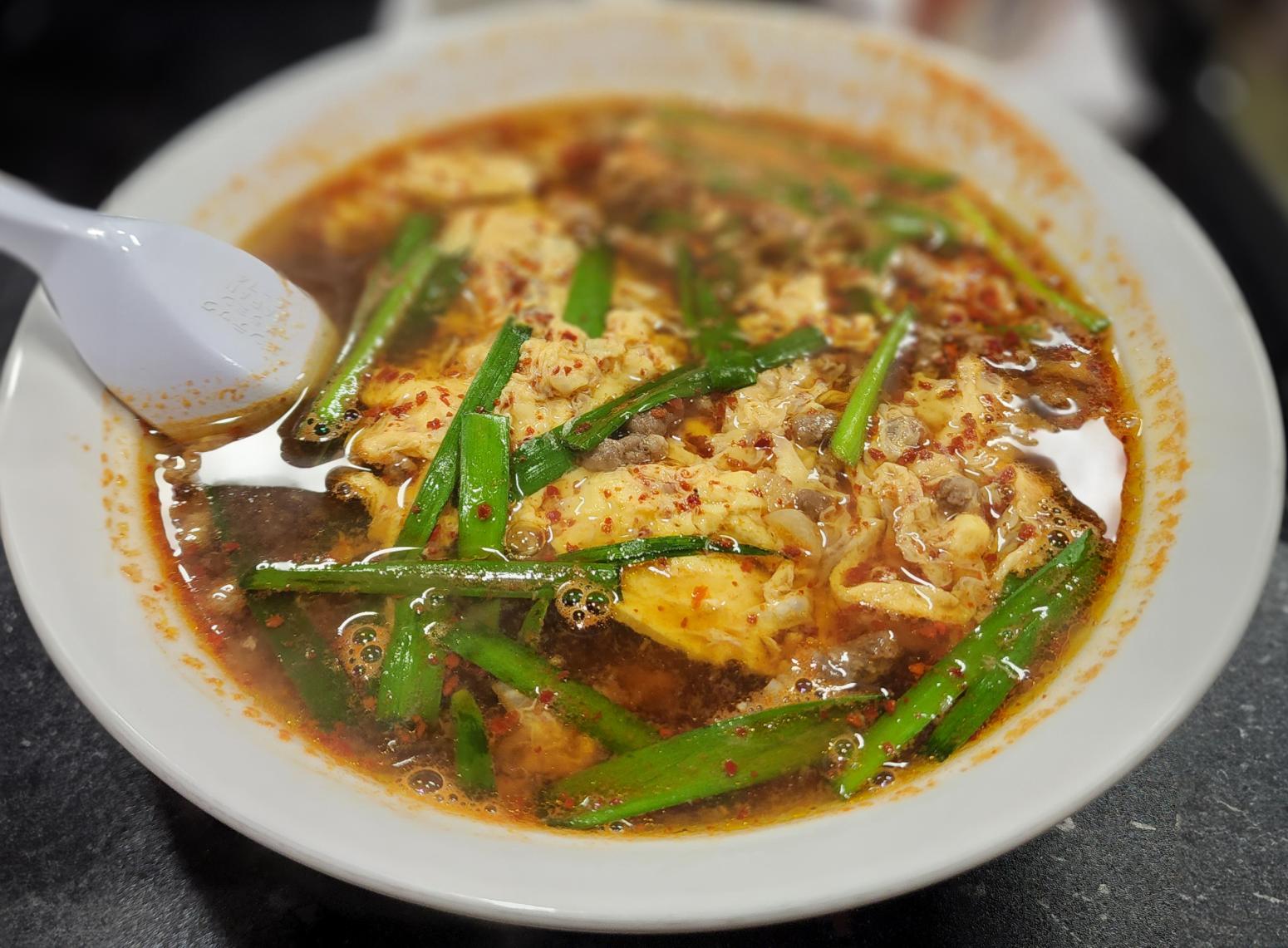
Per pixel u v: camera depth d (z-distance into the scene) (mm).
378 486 200
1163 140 383
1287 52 394
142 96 393
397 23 357
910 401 212
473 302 239
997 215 261
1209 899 168
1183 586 169
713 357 220
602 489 197
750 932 167
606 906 138
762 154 287
